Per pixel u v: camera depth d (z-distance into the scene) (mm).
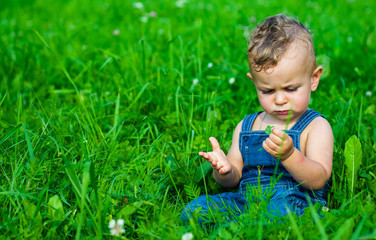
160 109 3387
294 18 2281
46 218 2062
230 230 1874
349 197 2131
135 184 2266
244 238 1817
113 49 4828
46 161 2344
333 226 1783
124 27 6086
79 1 8000
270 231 1795
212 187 2467
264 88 2096
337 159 2439
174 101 3408
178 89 3250
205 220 1960
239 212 2125
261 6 7297
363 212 1833
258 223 1780
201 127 2941
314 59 2117
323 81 3801
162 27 5906
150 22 6047
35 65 4402
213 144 2215
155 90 3500
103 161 2434
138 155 2600
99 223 1836
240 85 3799
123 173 2352
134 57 4051
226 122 3002
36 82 4070
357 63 4230
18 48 4375
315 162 2055
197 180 2412
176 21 6340
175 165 2514
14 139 2654
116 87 3750
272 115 2141
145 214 1976
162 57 4441
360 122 2811
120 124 3053
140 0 7828
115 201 2094
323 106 3244
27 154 2502
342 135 2742
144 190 2264
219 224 1922
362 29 5441
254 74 2113
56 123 3088
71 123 3074
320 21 6066
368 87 3805
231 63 3941
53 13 7484
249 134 2311
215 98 3285
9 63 4344
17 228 1949
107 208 2010
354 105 3197
